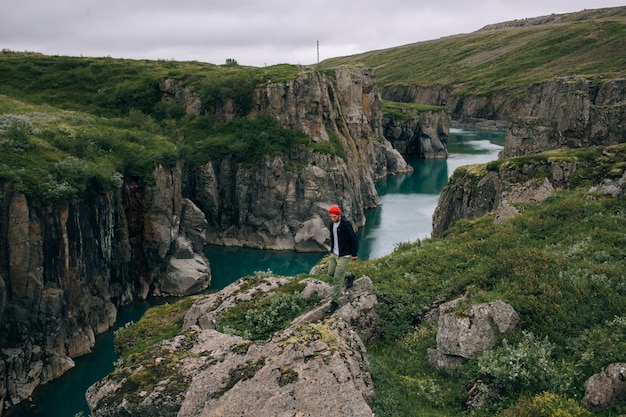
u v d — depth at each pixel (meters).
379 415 11.85
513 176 44.31
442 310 17.38
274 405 11.20
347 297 18.52
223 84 79.50
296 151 74.38
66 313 40.56
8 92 83.88
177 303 24.50
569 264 17.77
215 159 73.69
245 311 19.56
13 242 37.09
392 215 87.44
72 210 41.59
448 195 51.16
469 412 12.89
